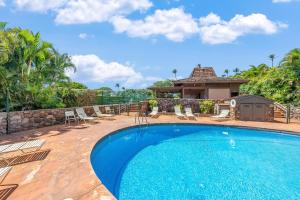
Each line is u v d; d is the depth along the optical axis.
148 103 23.67
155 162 9.44
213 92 27.73
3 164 6.45
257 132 14.30
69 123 14.49
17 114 11.66
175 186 7.01
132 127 14.16
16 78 14.23
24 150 7.97
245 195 6.38
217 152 10.97
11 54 14.52
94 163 8.62
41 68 17.02
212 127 15.70
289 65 24.72
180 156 10.28
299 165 9.04
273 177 7.83
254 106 17.45
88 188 4.85
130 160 9.66
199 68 36.56
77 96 19.02
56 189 4.81
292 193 6.56
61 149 8.15
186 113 20.11
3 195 4.55
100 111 19.12
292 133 12.80
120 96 25.17
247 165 9.00
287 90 23.66
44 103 14.98
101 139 10.20
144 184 7.16
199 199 6.12
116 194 6.41
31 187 4.93
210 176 7.90
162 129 15.96
